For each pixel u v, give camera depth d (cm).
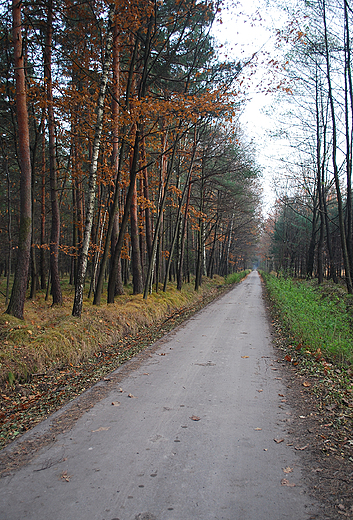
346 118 1516
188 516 262
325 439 383
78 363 745
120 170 1223
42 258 2109
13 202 2083
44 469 333
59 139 1359
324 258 3591
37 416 473
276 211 4322
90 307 1111
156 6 1106
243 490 294
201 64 1467
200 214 2138
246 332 1072
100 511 270
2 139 1354
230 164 1969
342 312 1139
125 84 1347
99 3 1023
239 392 544
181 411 470
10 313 848
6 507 276
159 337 1022
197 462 340
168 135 1535
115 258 1304
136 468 331
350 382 564
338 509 268
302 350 786
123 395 537
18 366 620
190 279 3125
